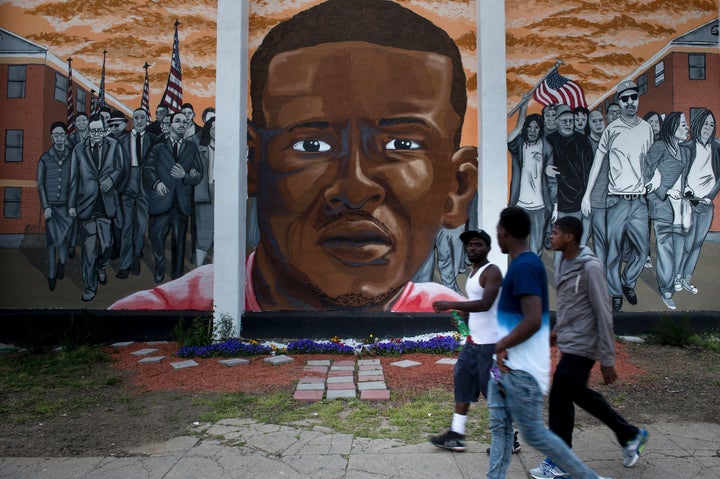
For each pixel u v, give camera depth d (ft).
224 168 28.55
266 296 29.66
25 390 20.47
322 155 30.04
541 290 10.27
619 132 30.40
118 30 30.27
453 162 30.27
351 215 29.89
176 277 29.60
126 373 22.79
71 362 24.45
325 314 28.89
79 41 30.32
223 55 28.94
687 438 14.85
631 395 19.01
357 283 29.73
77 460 13.80
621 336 29.09
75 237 29.89
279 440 14.96
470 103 30.42
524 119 30.30
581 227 12.69
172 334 28.35
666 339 26.91
